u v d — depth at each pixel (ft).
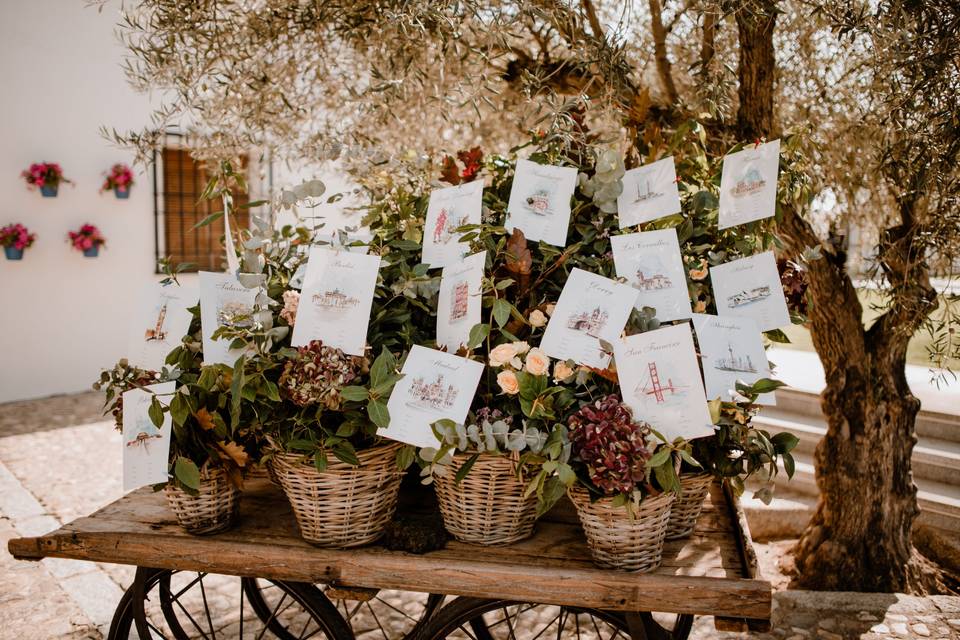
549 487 5.06
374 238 6.77
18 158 20.83
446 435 5.02
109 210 22.71
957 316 8.52
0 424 18.70
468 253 5.92
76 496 13.69
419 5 7.22
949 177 7.73
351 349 5.45
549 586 5.22
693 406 5.06
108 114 22.34
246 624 9.35
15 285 21.21
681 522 5.99
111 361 23.22
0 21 20.16
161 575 6.23
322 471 5.50
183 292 6.24
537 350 5.18
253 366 5.50
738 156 6.15
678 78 10.08
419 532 5.73
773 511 12.28
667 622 9.44
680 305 5.65
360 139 9.70
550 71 9.36
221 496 6.09
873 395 9.94
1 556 11.18
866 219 10.57
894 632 8.71
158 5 8.74
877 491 10.02
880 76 7.75
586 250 6.29
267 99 9.68
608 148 6.54
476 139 11.15
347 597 5.71
